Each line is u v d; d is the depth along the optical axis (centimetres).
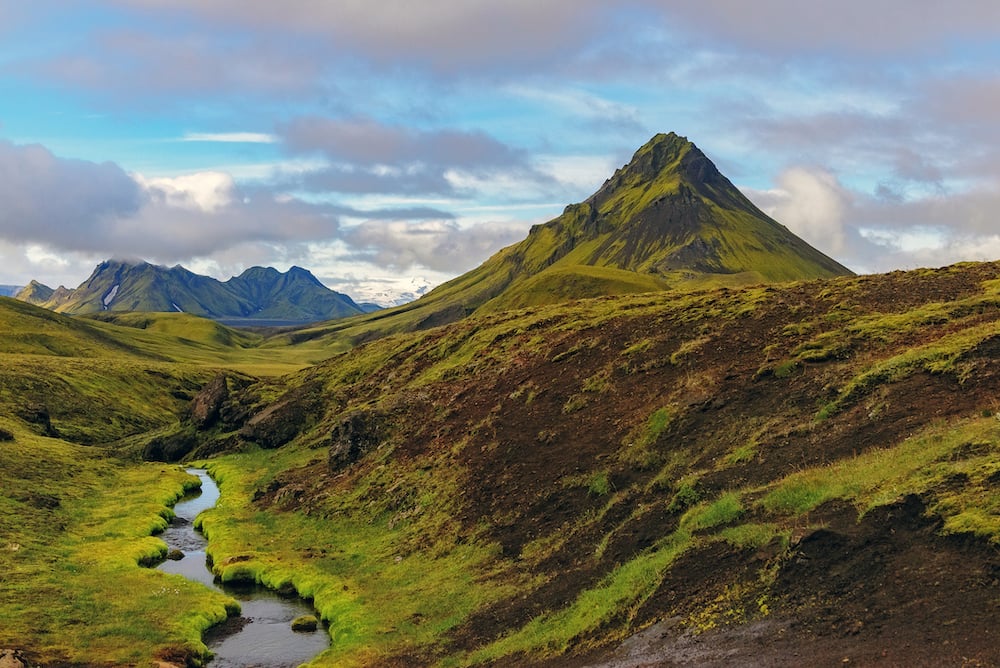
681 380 5569
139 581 4966
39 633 3859
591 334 7688
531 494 4975
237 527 6438
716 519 3241
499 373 7750
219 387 11969
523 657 3012
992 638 1828
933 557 2262
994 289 5616
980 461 2588
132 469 9625
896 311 5694
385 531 5628
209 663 3800
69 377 15188
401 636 3769
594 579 3497
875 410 3766
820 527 2573
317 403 10512
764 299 6938
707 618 2530
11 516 6178
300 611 4588
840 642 2078
